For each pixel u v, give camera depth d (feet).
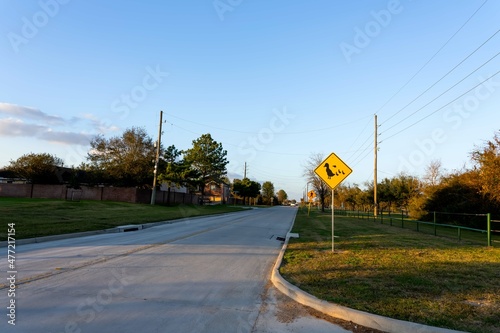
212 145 179.83
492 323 15.94
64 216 61.11
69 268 25.76
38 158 146.82
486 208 78.38
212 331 15.17
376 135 128.77
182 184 142.92
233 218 98.68
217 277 25.16
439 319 16.30
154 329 15.06
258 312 18.06
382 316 16.56
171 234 51.08
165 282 22.90
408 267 28.48
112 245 37.96
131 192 127.13
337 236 53.62
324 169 38.29
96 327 14.99
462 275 25.64
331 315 17.84
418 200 113.29
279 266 28.68
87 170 137.69
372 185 203.62
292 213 160.25
